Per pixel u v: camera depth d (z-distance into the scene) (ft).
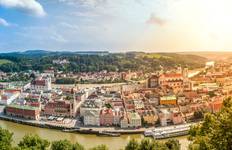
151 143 619.67
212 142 263.90
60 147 614.34
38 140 641.40
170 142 647.97
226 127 251.19
